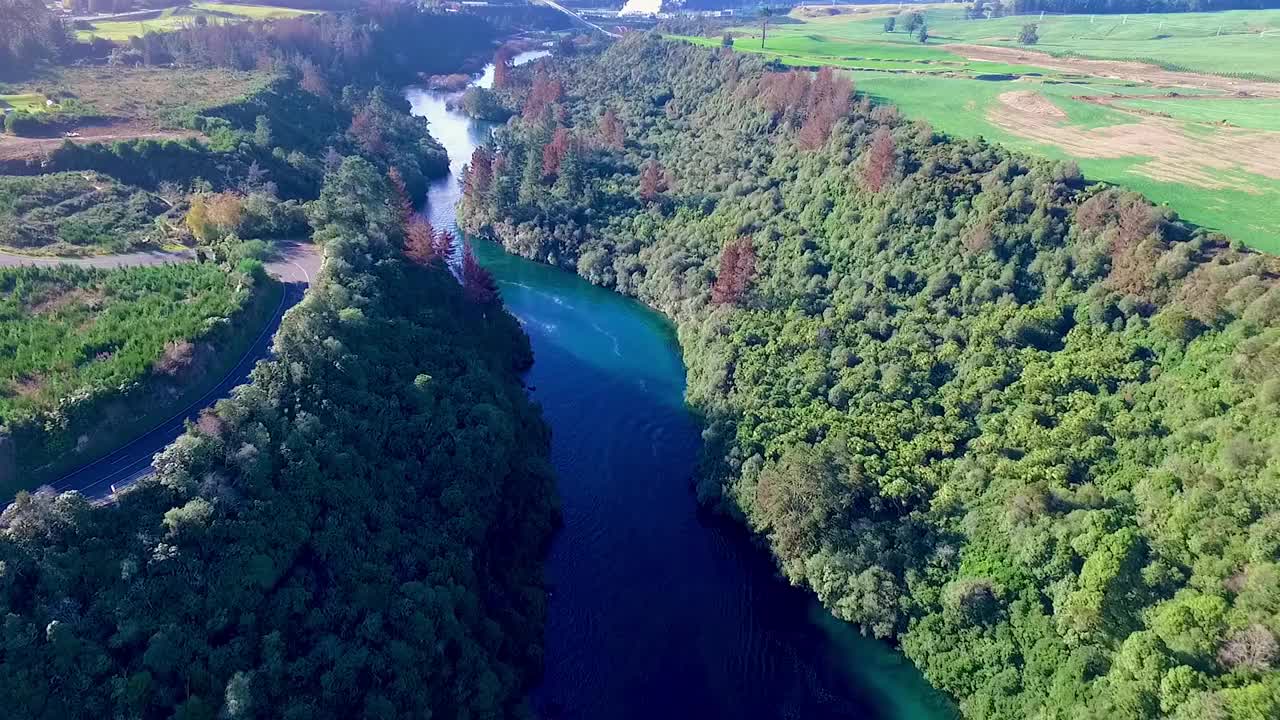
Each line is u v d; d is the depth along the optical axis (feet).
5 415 237.45
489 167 655.35
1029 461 303.89
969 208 430.20
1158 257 351.46
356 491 265.54
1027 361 357.41
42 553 201.77
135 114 588.50
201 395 288.51
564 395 429.38
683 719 264.52
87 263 368.68
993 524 290.56
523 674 268.21
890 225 450.71
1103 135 519.19
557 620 297.12
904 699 269.64
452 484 297.74
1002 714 248.73
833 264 464.24
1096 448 303.27
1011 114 575.38
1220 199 408.67
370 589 241.76
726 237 522.06
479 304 452.76
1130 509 273.13
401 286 395.34
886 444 336.49
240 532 228.22
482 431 320.29
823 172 522.06
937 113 585.22
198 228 407.85
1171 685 213.25
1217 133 507.30
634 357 470.80
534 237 596.70
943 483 315.78
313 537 245.24
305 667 216.13
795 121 601.62
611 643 289.53
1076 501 281.74
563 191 624.59
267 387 279.08
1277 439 256.93
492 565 296.92
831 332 415.44
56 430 242.37
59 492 233.14
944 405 352.49
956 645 269.64
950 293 407.44
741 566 323.16
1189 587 239.71
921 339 389.39
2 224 386.32
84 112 562.66
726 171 595.88
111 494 234.58
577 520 343.67
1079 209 392.68
